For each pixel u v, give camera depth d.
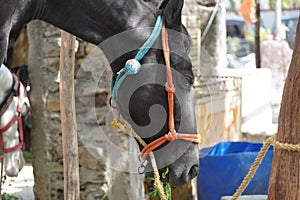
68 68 4.36
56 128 5.74
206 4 7.06
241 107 7.73
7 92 5.86
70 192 4.53
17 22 3.16
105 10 3.20
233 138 7.30
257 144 5.71
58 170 5.79
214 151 5.64
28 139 8.87
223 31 7.43
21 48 8.07
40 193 5.96
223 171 5.25
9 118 5.91
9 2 3.07
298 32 2.89
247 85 7.96
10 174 6.02
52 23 3.27
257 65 9.73
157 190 3.24
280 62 10.74
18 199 6.60
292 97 2.87
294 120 2.86
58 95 5.71
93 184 5.59
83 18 3.23
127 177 5.53
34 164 5.98
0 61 3.11
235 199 3.21
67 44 4.34
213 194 5.27
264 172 5.20
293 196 2.87
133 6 3.23
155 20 3.23
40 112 5.82
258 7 9.75
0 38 3.08
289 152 2.88
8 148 5.96
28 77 5.97
